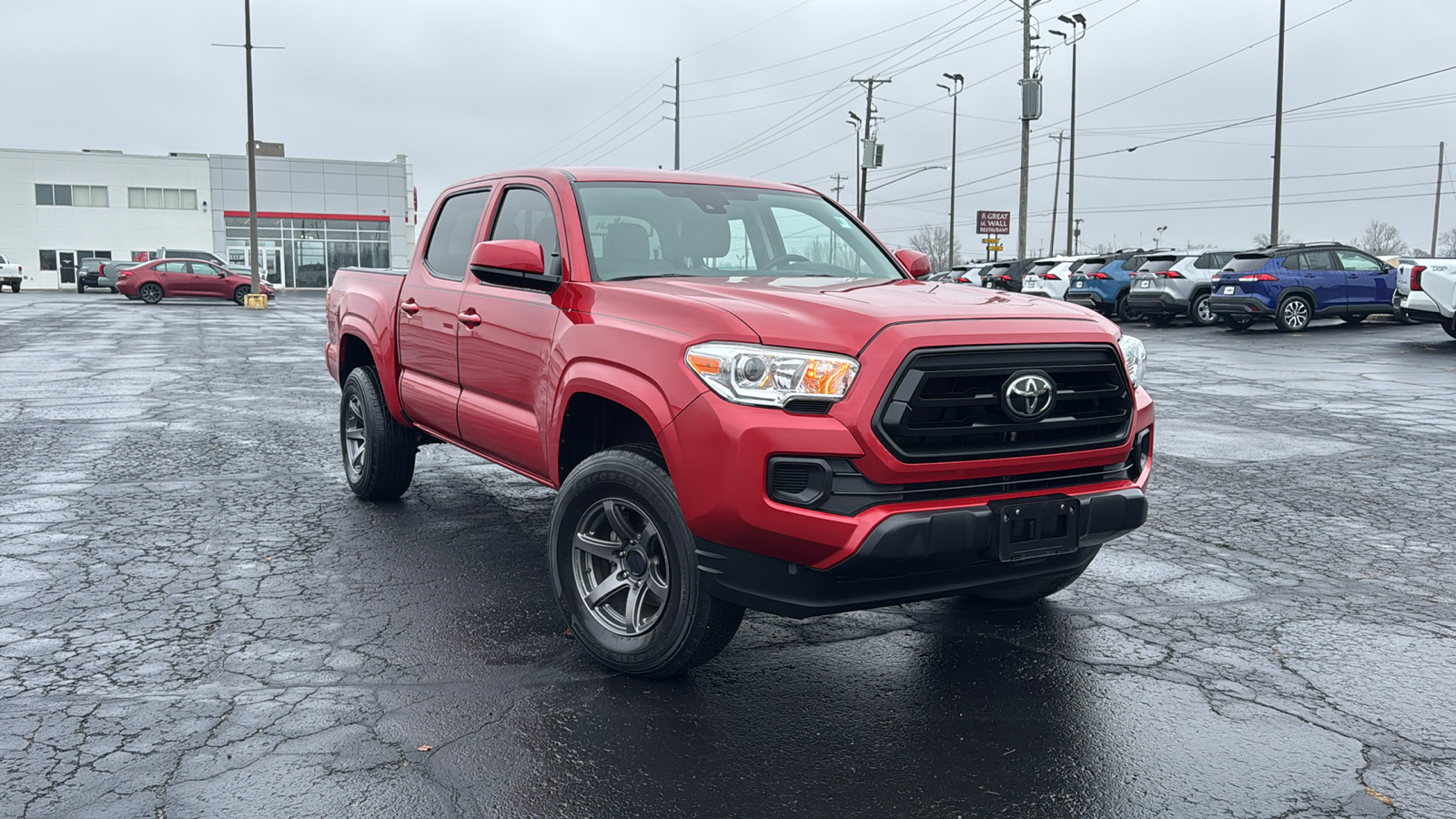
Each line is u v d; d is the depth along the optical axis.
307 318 28.78
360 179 63.44
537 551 5.39
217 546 5.43
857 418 3.13
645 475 3.51
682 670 3.63
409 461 6.29
